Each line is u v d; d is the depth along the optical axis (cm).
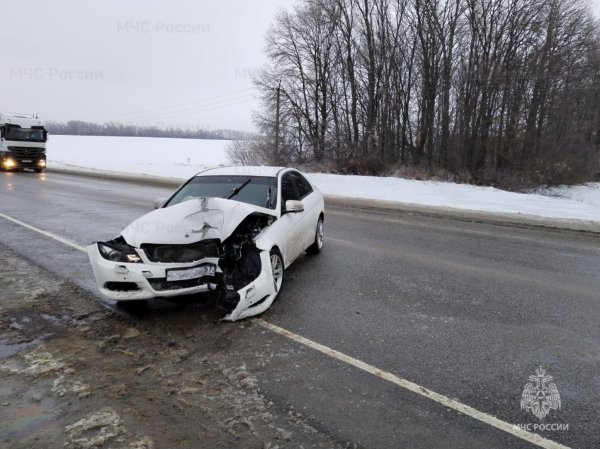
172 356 316
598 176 2636
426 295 461
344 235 808
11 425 231
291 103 3278
